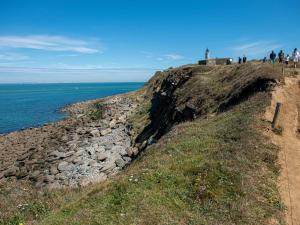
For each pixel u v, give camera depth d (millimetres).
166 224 12398
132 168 20719
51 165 39312
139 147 40938
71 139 52656
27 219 17547
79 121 71500
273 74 31312
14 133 68688
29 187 32000
